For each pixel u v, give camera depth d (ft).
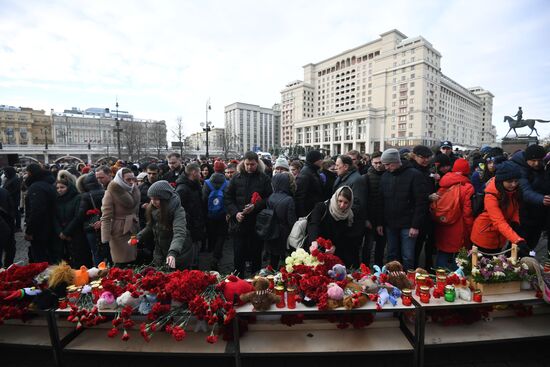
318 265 8.45
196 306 7.16
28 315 8.18
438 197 11.83
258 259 13.78
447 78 285.43
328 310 7.44
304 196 13.55
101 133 301.63
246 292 7.84
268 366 7.95
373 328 8.45
